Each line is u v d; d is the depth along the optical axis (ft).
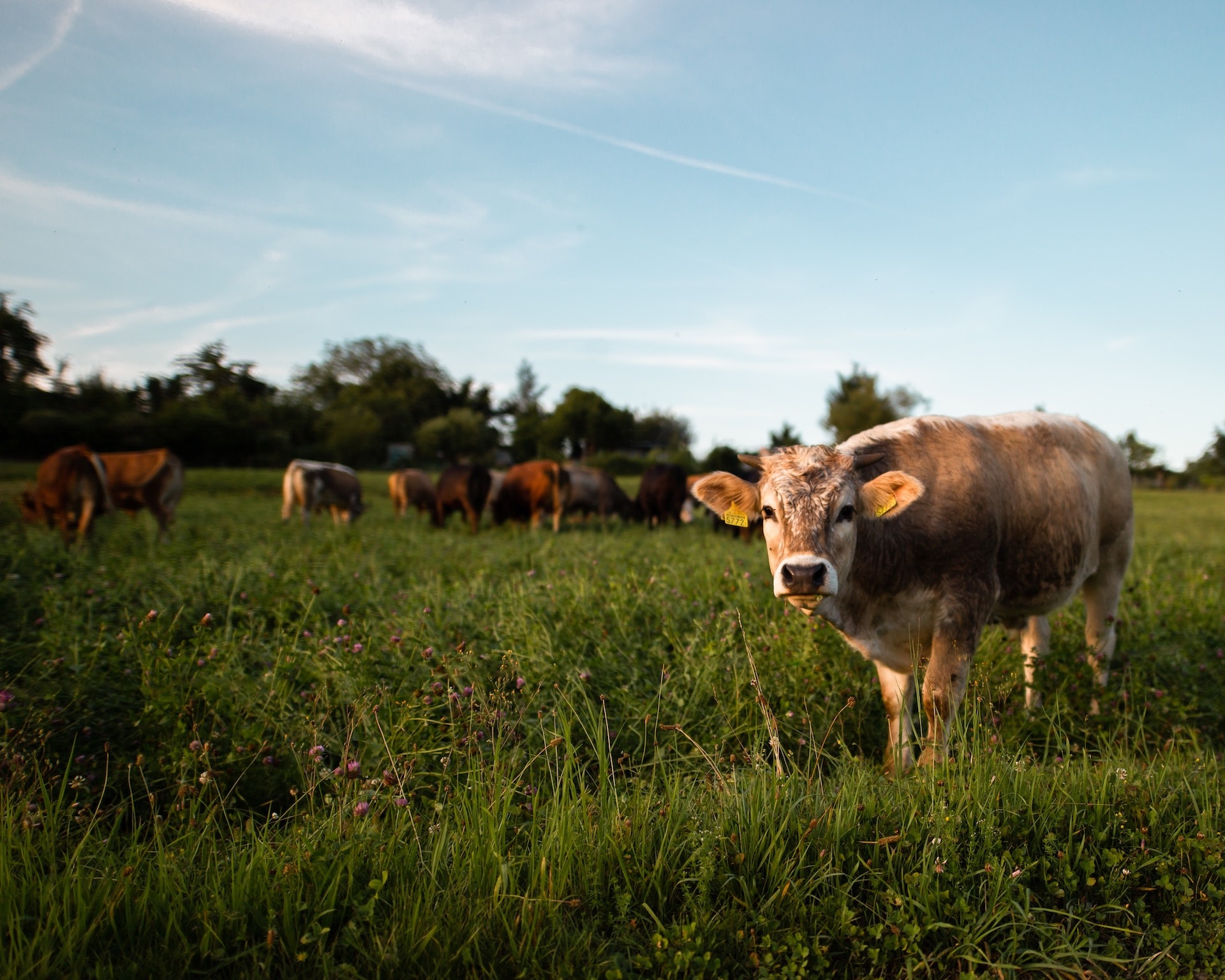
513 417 324.80
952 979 7.88
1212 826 9.69
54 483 36.19
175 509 52.16
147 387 180.14
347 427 174.40
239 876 8.13
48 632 14.43
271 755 11.19
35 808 9.30
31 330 134.21
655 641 15.57
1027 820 9.63
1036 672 14.53
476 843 8.60
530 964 7.38
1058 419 16.97
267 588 18.88
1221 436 203.31
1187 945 8.00
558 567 25.98
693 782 10.91
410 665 13.37
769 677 14.21
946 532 13.35
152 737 11.48
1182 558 35.53
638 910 8.29
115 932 7.43
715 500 13.94
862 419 175.01
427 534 45.21
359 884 8.25
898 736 13.32
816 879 8.51
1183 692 14.89
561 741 11.55
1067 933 8.23
